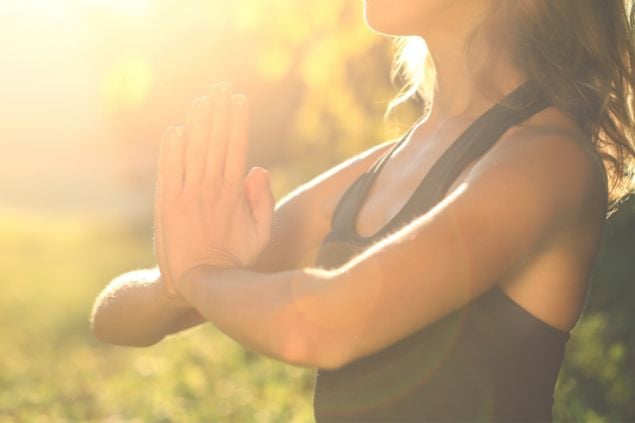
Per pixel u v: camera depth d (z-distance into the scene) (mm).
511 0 2461
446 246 2051
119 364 12641
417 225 2092
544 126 2330
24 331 15844
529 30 2443
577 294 2318
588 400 7527
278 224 3016
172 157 2402
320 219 2996
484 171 2145
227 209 2404
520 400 2287
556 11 2432
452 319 2295
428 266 2037
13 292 20891
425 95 3197
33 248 31625
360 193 2723
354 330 2037
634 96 2568
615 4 2527
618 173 2676
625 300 8109
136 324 2789
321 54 8555
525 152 2174
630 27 2635
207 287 2264
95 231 38094
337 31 8492
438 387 2301
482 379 2270
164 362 11070
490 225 2082
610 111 2545
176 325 2867
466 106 2596
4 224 37719
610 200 2820
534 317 2271
